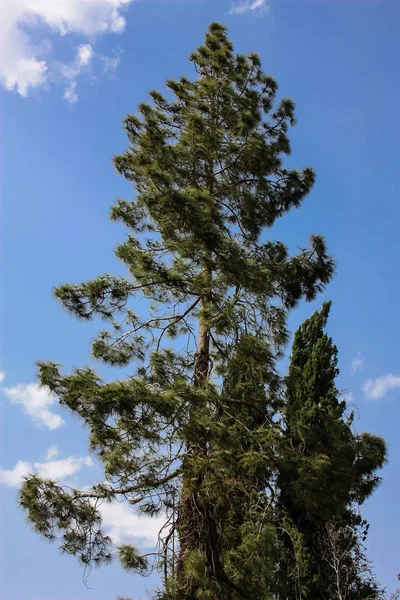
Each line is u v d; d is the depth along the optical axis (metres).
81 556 10.85
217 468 10.69
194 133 14.09
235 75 16.02
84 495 11.18
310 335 22.38
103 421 10.83
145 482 10.92
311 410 19.50
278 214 15.41
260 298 13.34
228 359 12.55
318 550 18.30
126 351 13.93
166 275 12.73
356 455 11.51
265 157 14.63
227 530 10.90
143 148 13.81
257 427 11.96
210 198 12.74
